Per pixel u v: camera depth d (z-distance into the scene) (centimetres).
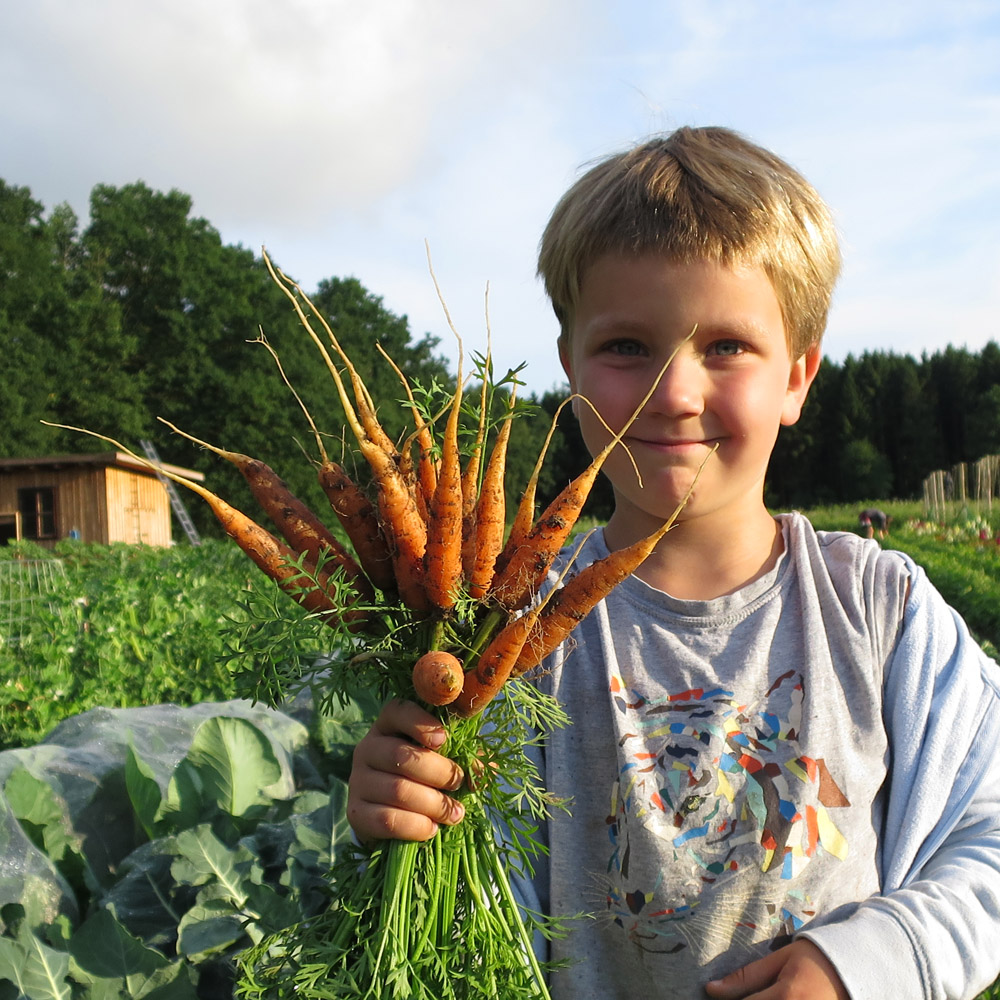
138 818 324
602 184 186
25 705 599
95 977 246
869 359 8312
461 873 158
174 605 878
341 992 145
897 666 183
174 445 4719
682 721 182
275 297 5062
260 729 344
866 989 148
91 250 5269
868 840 175
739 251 171
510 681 157
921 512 3134
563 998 178
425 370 5634
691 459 174
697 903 171
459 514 146
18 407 4509
